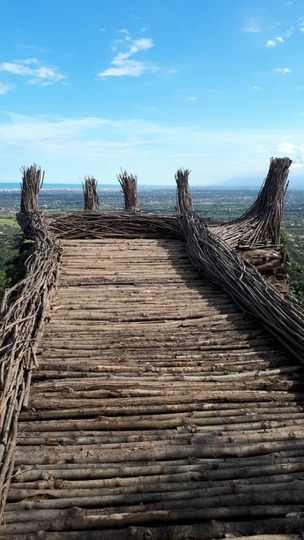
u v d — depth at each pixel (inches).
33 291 182.5
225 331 188.2
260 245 304.2
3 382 123.8
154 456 111.9
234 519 93.6
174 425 126.6
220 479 105.3
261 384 146.6
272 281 287.1
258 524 90.6
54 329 184.2
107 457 110.9
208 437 119.5
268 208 330.6
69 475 105.0
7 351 137.6
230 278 226.4
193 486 102.1
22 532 89.3
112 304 214.1
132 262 280.2
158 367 154.9
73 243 312.7
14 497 98.0
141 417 128.5
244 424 126.3
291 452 114.2
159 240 328.8
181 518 92.7
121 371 152.3
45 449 113.5
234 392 141.3
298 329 167.8
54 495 98.8
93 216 353.7
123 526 91.7
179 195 387.2
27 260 242.5
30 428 121.8
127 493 100.1
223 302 220.1
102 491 100.2
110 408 130.6
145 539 87.9
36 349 160.2
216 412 131.6
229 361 161.9
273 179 332.5
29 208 398.0
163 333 184.2
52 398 134.6
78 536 88.0
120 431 123.3
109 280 246.5
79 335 179.3
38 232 293.1
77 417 129.2
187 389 141.6
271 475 106.3
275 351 170.6
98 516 92.4
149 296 226.2
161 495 98.8
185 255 295.6
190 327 191.5
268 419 129.6
